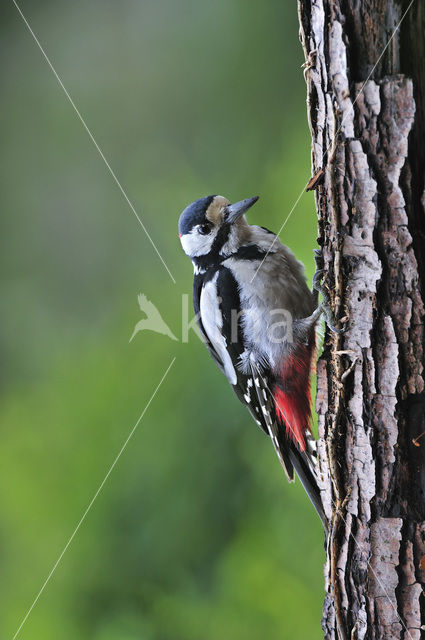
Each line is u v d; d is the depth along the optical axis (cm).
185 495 899
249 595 873
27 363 1288
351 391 509
